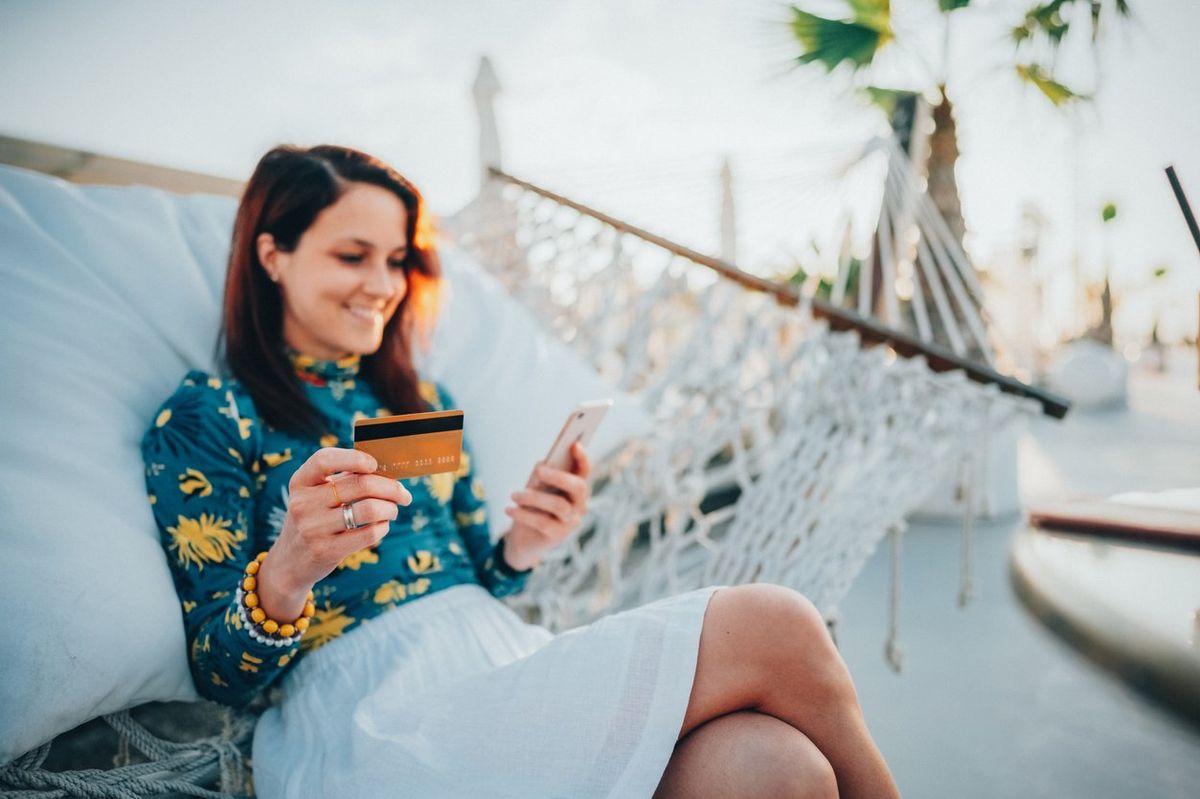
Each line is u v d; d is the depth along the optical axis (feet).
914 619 8.36
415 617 3.49
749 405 6.06
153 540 3.26
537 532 3.99
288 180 3.59
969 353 11.10
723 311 6.42
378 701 2.98
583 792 2.49
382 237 3.74
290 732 3.13
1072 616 7.39
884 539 11.34
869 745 2.65
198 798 3.30
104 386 3.62
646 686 2.56
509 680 2.73
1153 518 8.28
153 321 4.04
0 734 2.67
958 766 5.48
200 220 4.69
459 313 5.67
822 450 5.80
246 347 3.63
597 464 5.89
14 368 3.37
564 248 7.56
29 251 3.82
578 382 5.72
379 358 4.22
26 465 3.14
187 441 3.28
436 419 2.68
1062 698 6.42
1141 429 19.39
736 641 2.64
